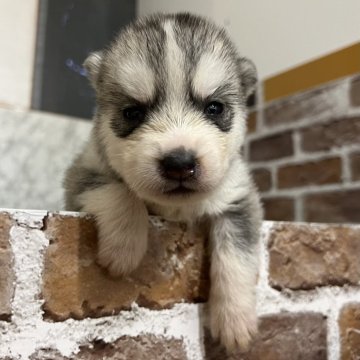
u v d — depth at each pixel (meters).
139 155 0.17
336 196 0.31
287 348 0.19
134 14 0.44
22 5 0.37
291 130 0.34
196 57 0.19
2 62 0.36
